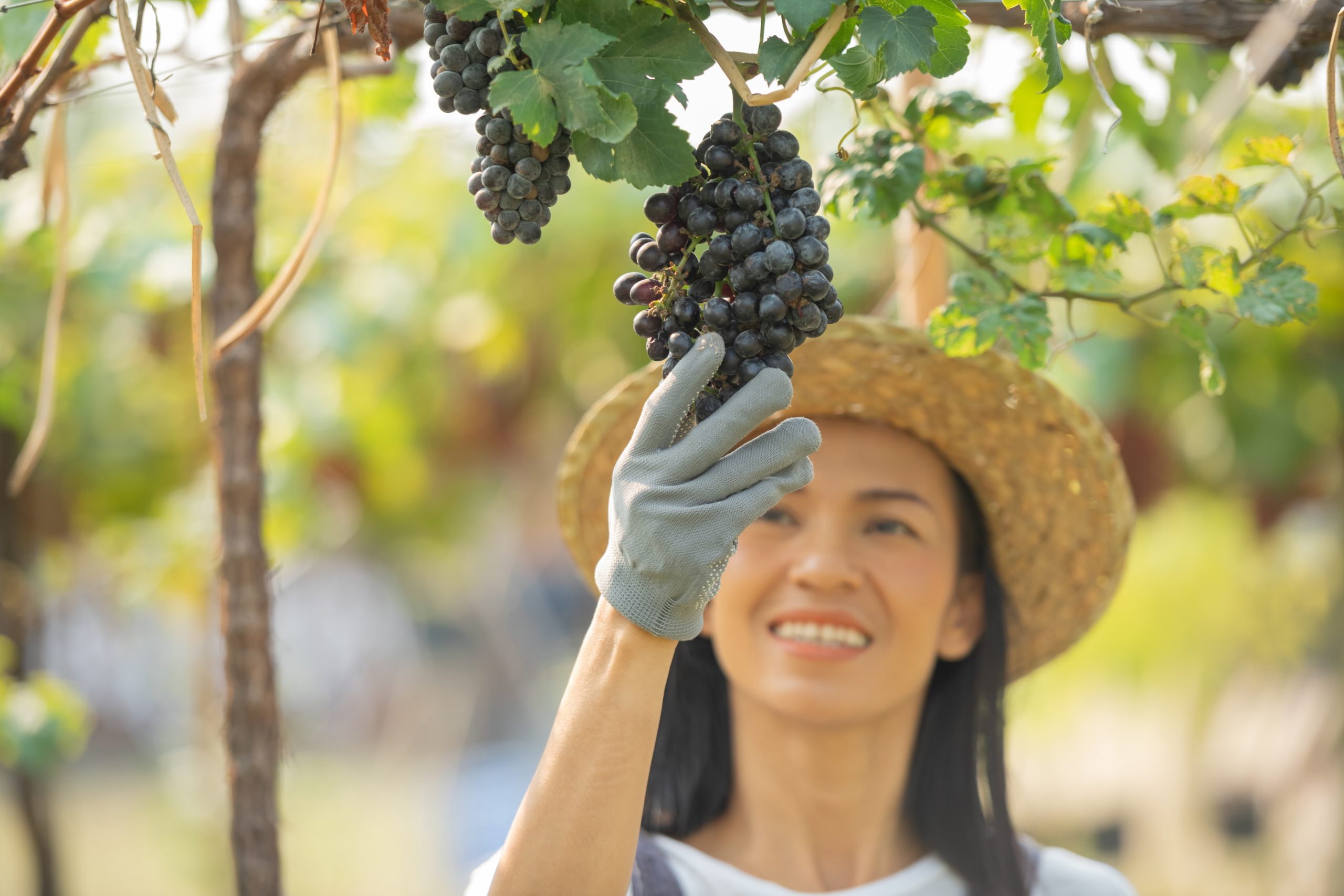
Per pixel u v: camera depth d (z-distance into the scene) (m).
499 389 6.23
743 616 2.34
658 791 2.55
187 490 5.38
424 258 5.11
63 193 2.21
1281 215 3.85
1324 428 4.83
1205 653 6.59
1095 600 2.69
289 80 2.26
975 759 2.61
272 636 2.38
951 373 2.38
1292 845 5.83
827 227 1.44
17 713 3.49
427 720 10.16
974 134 3.41
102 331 5.02
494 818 8.10
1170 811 7.12
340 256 4.94
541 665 9.45
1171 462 5.00
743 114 1.47
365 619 10.62
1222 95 2.10
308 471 5.32
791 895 2.38
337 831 7.75
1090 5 1.73
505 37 1.41
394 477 6.00
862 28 1.45
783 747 2.42
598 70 1.43
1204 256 1.97
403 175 4.87
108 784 11.46
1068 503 2.57
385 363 5.50
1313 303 1.94
